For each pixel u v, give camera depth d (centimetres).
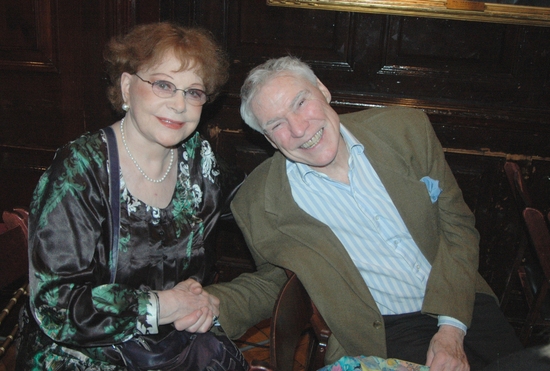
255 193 146
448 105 214
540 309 183
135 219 123
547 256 157
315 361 137
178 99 117
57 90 213
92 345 113
